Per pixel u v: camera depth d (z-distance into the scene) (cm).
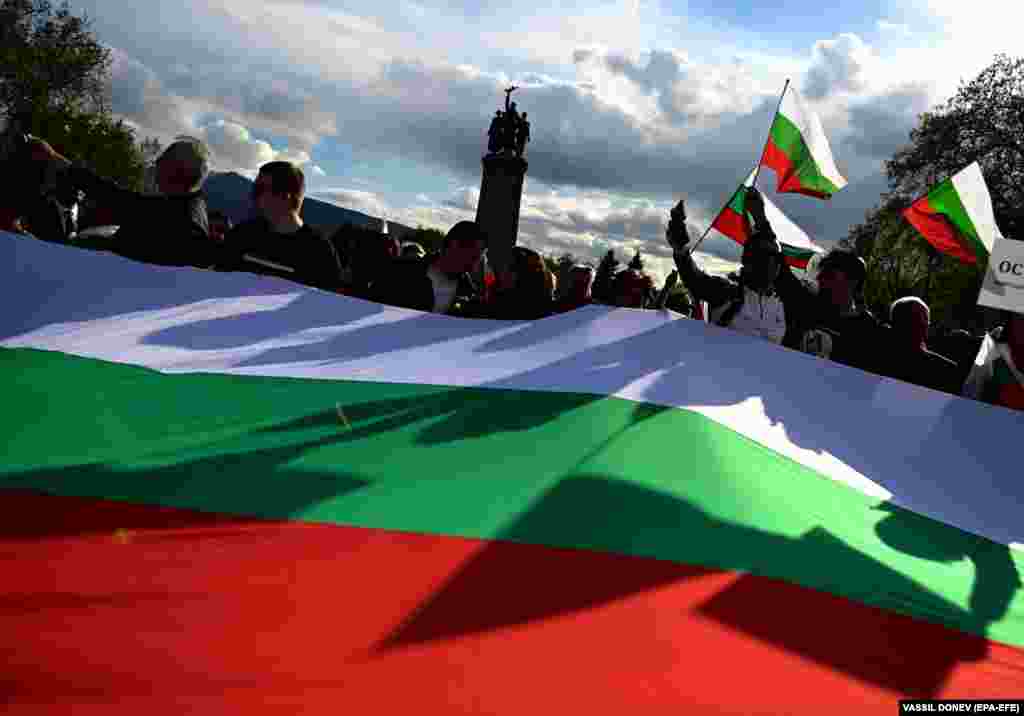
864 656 163
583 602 162
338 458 223
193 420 248
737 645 154
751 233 394
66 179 407
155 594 143
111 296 358
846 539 228
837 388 335
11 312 338
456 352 330
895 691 151
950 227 432
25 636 122
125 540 167
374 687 121
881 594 197
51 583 142
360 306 368
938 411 337
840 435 317
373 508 195
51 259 364
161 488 197
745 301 384
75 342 315
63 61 3578
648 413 272
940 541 260
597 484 220
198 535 173
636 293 495
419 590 157
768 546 206
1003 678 167
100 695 109
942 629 187
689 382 306
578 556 183
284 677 120
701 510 217
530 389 286
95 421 240
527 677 130
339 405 267
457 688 123
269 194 391
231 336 337
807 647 161
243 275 374
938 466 315
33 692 108
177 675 117
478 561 174
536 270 489
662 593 171
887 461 312
